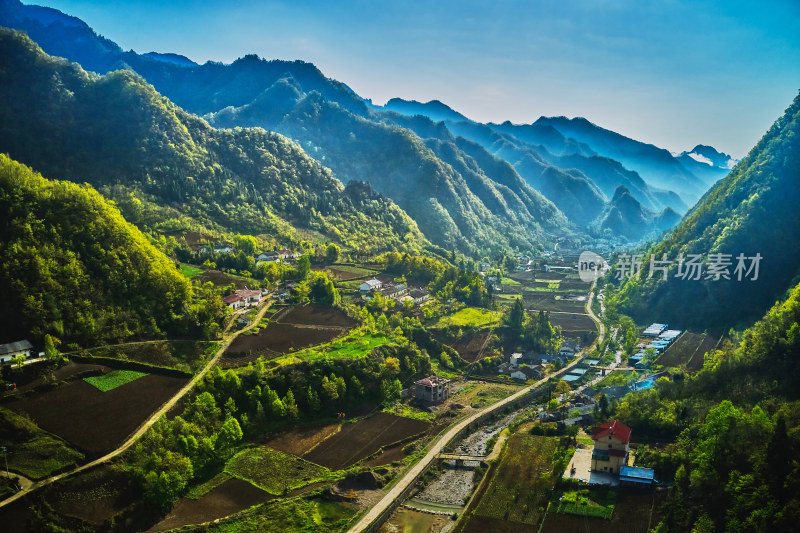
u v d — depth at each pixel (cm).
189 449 13000
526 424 17200
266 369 16838
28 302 15238
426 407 18400
